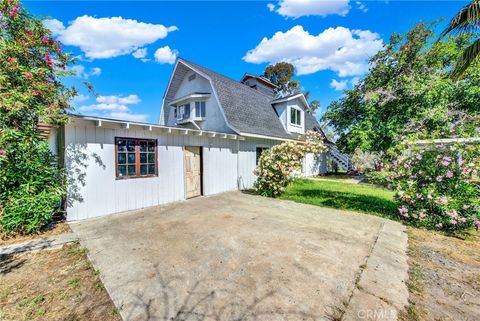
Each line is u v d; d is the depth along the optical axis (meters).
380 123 12.53
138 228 4.31
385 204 6.27
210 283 2.41
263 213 5.47
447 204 4.27
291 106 13.38
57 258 3.04
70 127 4.72
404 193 4.75
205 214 5.37
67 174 4.67
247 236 3.84
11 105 3.55
